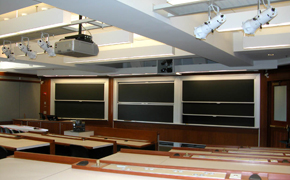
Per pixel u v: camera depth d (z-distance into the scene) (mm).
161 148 9109
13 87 11047
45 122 10094
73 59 7816
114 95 11117
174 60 8820
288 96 7672
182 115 9883
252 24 3012
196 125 9508
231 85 9109
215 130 9227
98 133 7785
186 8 3104
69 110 11711
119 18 3232
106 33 5457
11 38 5605
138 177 2279
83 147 4820
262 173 2262
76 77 11586
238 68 8062
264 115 8453
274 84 8203
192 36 4152
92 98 11477
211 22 3027
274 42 5148
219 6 3008
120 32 5301
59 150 6148
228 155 3631
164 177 2264
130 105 10867
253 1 2877
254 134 8625
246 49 5777
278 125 8047
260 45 5281
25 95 11453
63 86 11773
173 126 9945
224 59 6496
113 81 11148
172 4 2812
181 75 9836
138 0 2918
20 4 3125
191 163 3115
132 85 10859
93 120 11328
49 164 2832
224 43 5363
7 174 2453
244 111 8945
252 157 3469
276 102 8148
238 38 5867
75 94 11648
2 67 9570
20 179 2305
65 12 3840
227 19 4008
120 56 6875
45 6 4711
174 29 3742
